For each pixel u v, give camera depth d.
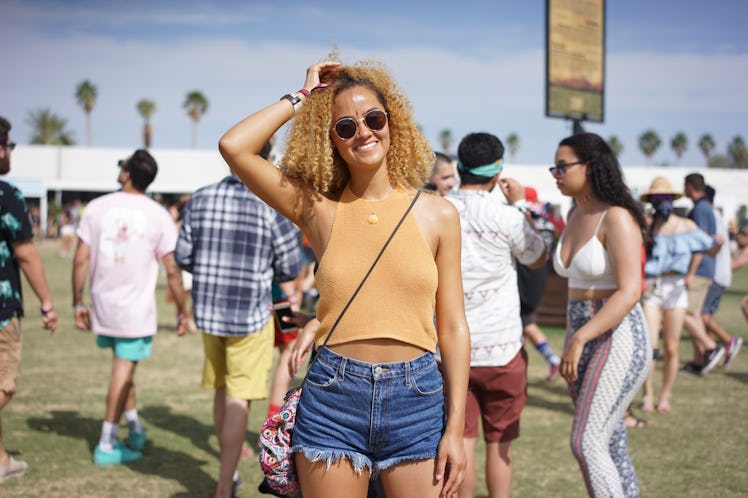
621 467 3.60
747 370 8.52
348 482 2.35
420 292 2.37
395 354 2.36
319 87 2.49
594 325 3.33
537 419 6.38
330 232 2.45
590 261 3.46
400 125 2.50
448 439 2.37
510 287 3.79
